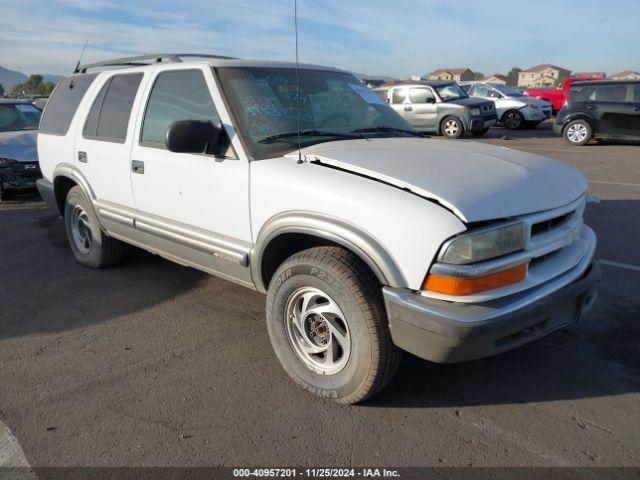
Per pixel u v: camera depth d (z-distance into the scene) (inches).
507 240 101.8
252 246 129.6
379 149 127.8
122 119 170.6
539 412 115.8
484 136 671.8
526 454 102.7
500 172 115.0
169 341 149.3
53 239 252.5
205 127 131.5
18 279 199.0
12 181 323.0
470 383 127.1
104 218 182.7
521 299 102.7
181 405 119.2
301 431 110.0
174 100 151.6
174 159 147.1
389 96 684.7
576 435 108.0
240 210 130.6
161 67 159.6
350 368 112.0
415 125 666.2
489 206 101.2
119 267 208.4
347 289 107.3
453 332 96.0
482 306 98.7
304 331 121.0
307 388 122.1
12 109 374.6
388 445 105.7
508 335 103.1
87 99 190.9
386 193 105.3
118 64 190.7
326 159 119.7
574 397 121.0
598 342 144.6
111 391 125.0
